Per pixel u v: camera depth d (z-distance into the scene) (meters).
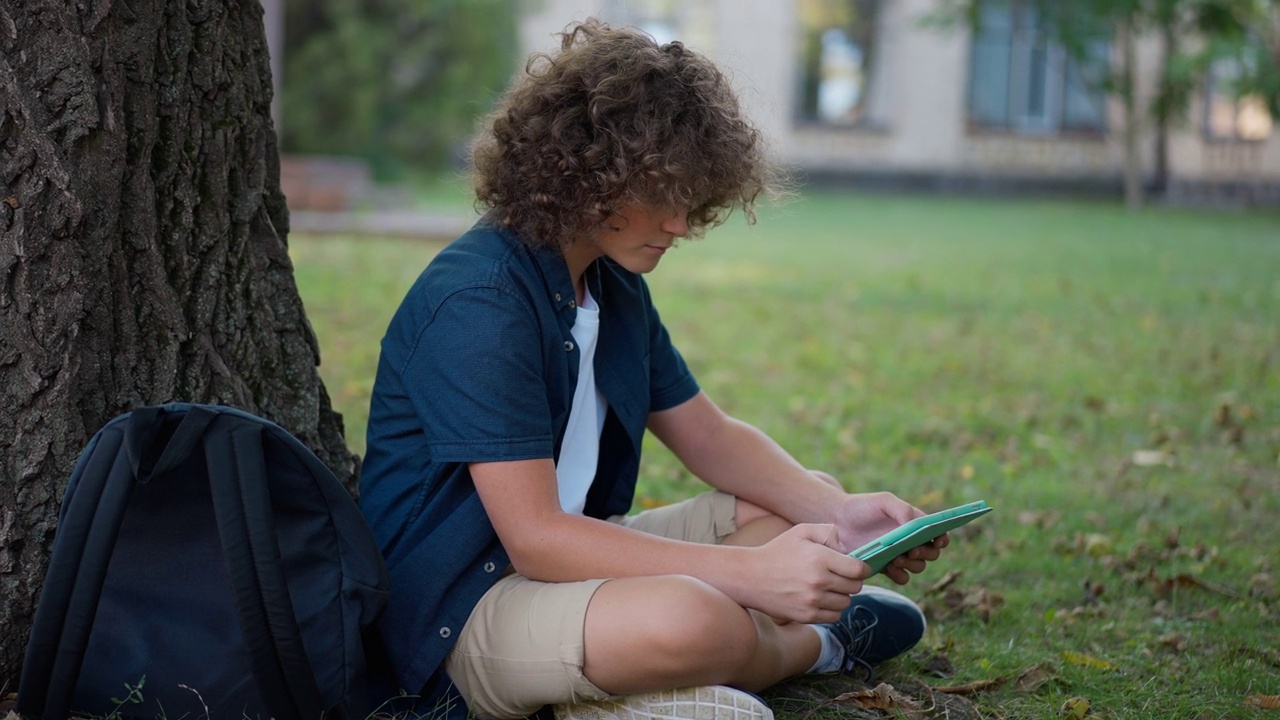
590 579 1.97
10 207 2.06
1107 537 3.60
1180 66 18.69
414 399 2.01
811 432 5.07
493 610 2.02
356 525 1.91
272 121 2.52
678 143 1.94
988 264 11.59
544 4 20.19
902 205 19.67
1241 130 22.36
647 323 2.35
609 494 2.31
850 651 2.41
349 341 6.40
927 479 4.32
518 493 1.96
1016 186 22.59
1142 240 14.16
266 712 1.90
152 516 1.91
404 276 8.98
